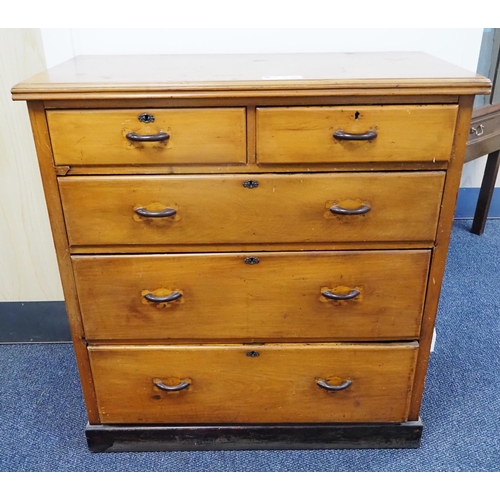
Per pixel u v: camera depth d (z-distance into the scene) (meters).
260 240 1.19
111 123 1.08
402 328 1.29
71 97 1.04
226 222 1.17
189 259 1.21
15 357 1.81
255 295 1.25
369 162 1.12
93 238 1.19
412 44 1.58
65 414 1.57
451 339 1.89
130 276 1.23
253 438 1.42
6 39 1.47
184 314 1.27
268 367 1.33
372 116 1.08
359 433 1.42
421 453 1.43
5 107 1.53
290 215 1.17
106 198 1.14
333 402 1.38
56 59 1.53
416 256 1.21
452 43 1.58
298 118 1.07
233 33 1.54
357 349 1.31
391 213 1.17
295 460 1.41
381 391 1.36
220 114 1.07
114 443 1.43
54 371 1.75
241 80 1.07
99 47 1.54
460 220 2.84
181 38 1.54
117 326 1.28
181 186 1.13
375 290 1.25
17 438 1.49
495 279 2.27
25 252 1.73
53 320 1.84
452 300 2.12
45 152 1.11
